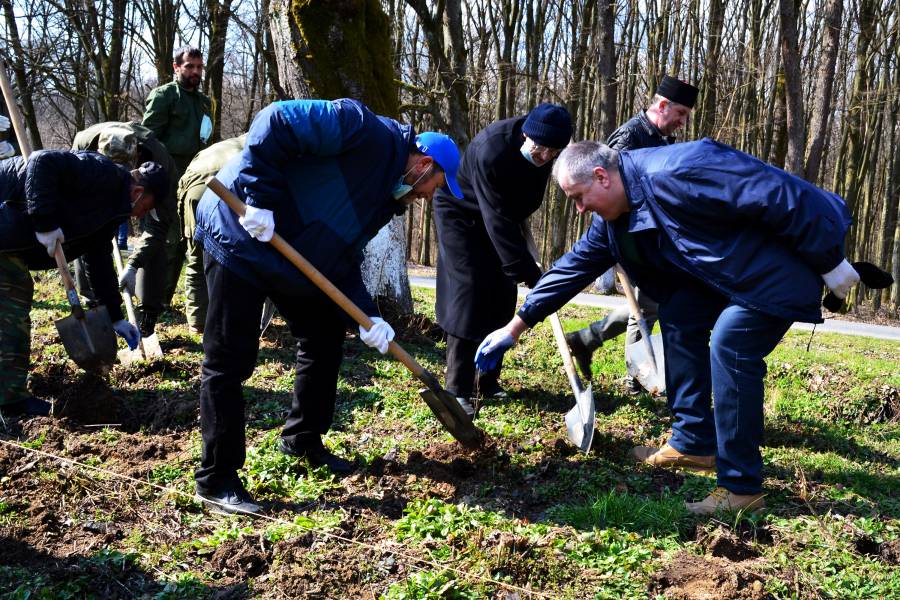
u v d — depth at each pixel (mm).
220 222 3525
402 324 7656
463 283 5098
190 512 3744
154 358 5887
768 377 7238
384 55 7984
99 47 19953
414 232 35656
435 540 3467
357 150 3518
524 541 3377
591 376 6262
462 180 5098
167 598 3014
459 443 4461
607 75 17250
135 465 4184
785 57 14031
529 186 4812
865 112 21641
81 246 4836
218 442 3664
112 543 3398
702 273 3629
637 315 5543
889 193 20797
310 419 4195
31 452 4211
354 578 3199
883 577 3295
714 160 3490
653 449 4637
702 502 3859
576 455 4551
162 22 19609
